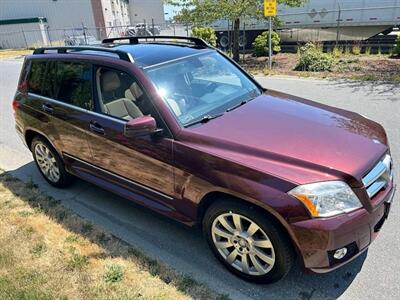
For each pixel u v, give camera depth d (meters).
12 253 3.58
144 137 3.48
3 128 8.13
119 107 3.80
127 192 4.00
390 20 15.56
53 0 38.12
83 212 4.41
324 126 3.40
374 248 3.49
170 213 3.58
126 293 3.06
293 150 2.97
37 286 3.14
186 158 3.20
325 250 2.69
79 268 3.37
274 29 18.64
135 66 3.71
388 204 3.08
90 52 4.25
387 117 6.98
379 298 2.96
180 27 36.78
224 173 2.96
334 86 9.70
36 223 4.12
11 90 12.45
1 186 5.12
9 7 37.72
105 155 3.99
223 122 3.44
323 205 2.66
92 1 38.94
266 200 2.74
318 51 13.37
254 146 3.03
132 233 3.96
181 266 3.42
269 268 2.98
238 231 3.07
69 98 4.34
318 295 3.02
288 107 3.82
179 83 3.78
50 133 4.62
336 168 2.79
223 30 20.28
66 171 4.80
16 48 33.59
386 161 3.14
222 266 3.38
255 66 14.16
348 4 16.34
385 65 12.40
